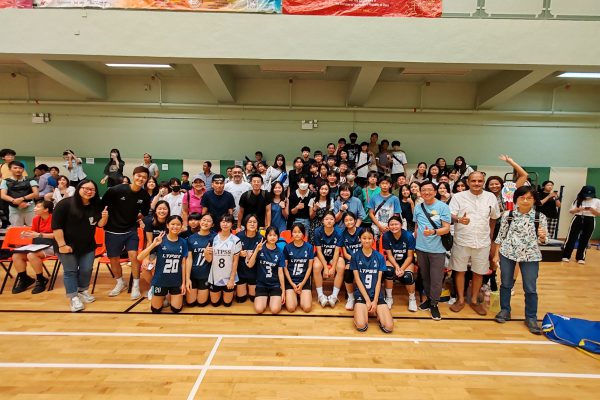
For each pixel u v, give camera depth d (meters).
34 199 5.19
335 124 7.50
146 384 2.23
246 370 2.40
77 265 3.38
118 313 3.31
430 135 7.50
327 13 4.76
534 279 3.11
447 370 2.46
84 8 4.68
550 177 7.54
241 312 3.39
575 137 7.50
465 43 4.77
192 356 2.57
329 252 3.67
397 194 7.05
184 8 4.73
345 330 3.05
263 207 4.22
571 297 3.97
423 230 3.42
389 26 4.76
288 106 7.41
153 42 4.75
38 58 5.03
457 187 4.82
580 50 4.75
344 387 2.24
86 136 7.43
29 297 3.66
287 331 3.00
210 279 3.50
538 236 3.14
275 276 3.49
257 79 7.38
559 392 2.24
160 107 7.41
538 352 2.73
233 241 3.48
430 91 7.42
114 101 7.35
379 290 3.18
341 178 5.57
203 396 2.13
